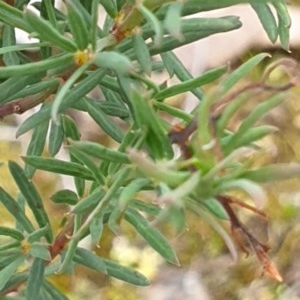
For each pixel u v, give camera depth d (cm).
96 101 32
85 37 27
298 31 78
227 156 24
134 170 25
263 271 25
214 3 25
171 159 25
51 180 65
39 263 30
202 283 67
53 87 29
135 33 27
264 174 23
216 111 24
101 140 66
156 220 23
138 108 25
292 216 69
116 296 65
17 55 32
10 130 61
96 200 28
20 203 33
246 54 76
